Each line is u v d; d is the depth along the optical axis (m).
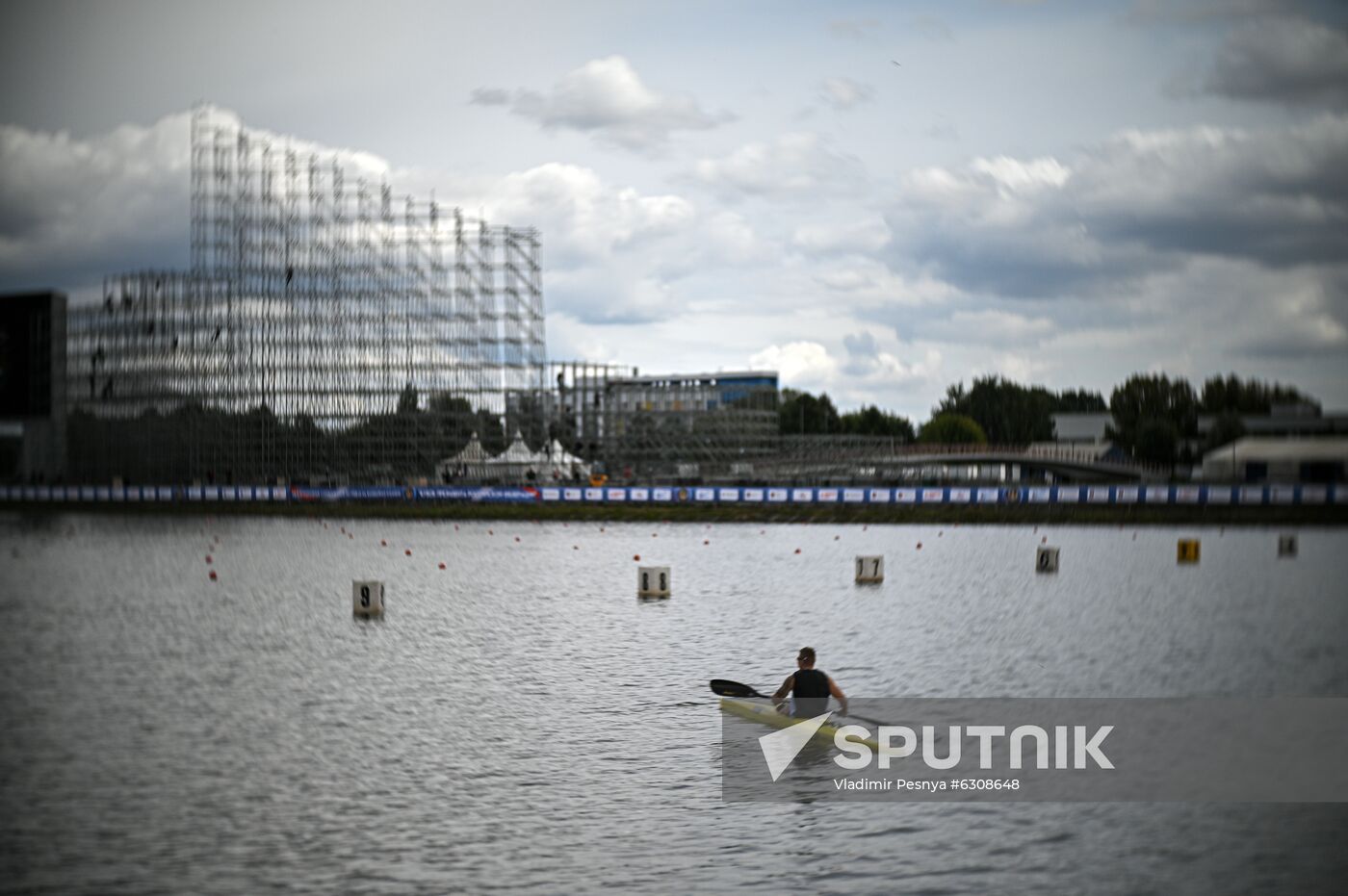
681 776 29.05
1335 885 22.94
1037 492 120.06
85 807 26.64
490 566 79.12
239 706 35.94
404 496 135.88
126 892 22.27
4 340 144.50
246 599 61.56
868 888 22.61
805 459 150.88
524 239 145.25
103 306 152.38
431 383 145.50
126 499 143.62
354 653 45.09
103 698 37.19
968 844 24.89
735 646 46.44
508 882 22.80
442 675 40.72
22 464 153.62
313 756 30.50
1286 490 113.81
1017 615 54.97
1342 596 61.72
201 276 149.50
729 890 22.48
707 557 85.44
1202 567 76.62
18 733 32.78
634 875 23.16
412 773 29.14
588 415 151.88
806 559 83.81
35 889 22.38
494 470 143.62
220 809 26.52
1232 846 24.88
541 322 146.00
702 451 148.88
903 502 122.56
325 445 146.62
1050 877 23.25
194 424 149.75
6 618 54.72
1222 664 42.84
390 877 22.98
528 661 43.16
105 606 58.62
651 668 41.88
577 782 28.45
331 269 147.12
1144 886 22.84
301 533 110.19
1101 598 61.34
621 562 81.75
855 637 48.59
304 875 23.05
